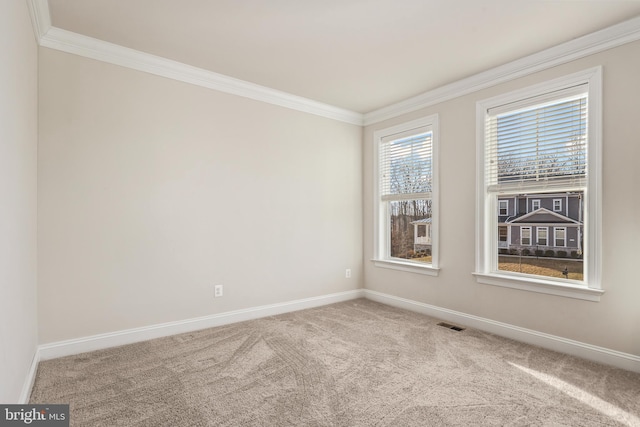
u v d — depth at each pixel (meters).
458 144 3.62
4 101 1.52
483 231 3.41
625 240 2.53
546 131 3.00
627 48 2.51
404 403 2.08
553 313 2.91
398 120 4.29
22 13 1.96
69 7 2.34
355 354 2.80
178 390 2.22
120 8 2.35
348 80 3.58
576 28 2.58
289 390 2.23
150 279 3.11
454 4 2.29
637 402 2.09
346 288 4.61
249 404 2.06
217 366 2.57
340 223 4.54
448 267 3.71
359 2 2.28
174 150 3.24
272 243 3.91
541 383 2.32
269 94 3.85
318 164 4.32
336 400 2.11
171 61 3.15
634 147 2.49
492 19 2.46
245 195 3.70
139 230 3.05
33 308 2.39
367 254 4.70
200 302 3.40
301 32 2.66
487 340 3.12
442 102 3.78
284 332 3.31
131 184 3.01
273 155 3.92
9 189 1.63
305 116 4.20
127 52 2.94
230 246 3.59
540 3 2.27
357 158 4.71
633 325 2.49
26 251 2.12
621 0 2.22
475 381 2.35
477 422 1.89
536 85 3.01
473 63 3.18
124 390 2.21
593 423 1.89
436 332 3.33
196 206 3.37
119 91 2.95
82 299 2.79
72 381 2.31
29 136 2.23
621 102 2.54
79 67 2.77
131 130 3.01
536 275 3.11
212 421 1.90
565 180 2.88
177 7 2.34
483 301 3.40
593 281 2.68
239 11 2.38
